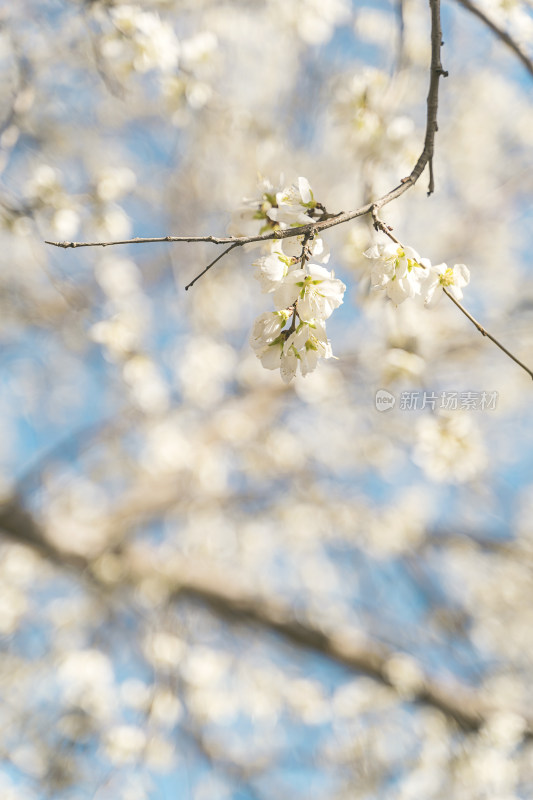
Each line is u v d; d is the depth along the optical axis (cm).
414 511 653
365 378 570
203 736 490
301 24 480
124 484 646
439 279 185
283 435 620
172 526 620
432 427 361
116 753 425
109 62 373
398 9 365
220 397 613
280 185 200
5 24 392
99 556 540
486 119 662
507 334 613
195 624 573
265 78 628
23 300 613
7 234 410
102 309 482
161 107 522
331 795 481
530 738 482
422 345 446
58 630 526
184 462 536
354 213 176
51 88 501
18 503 541
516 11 295
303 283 171
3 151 361
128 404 600
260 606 573
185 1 472
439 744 466
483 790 432
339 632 564
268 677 527
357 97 354
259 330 171
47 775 437
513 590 607
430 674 532
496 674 559
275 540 645
